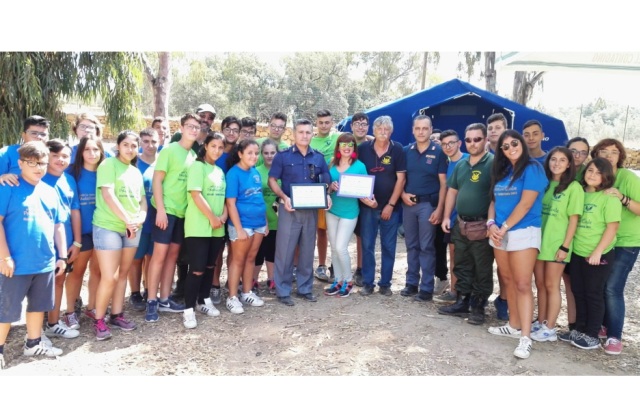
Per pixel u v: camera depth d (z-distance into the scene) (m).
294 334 4.43
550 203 4.24
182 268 5.27
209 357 3.96
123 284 4.42
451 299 5.40
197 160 4.55
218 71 34.81
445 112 9.09
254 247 5.07
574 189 4.07
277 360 3.93
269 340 4.30
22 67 7.54
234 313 4.92
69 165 4.33
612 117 41.84
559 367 3.87
